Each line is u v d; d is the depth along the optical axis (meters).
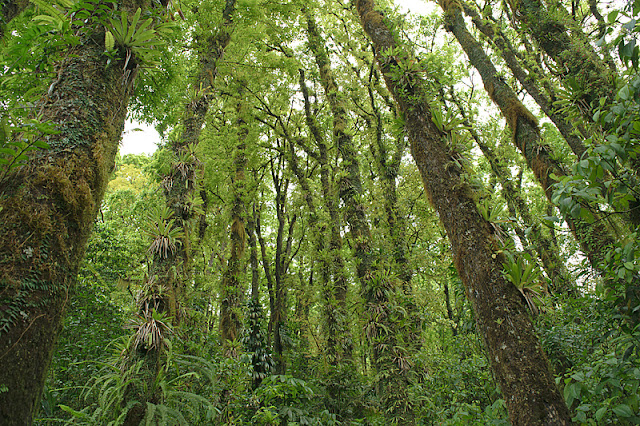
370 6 5.19
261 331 8.20
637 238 2.59
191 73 6.52
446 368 6.03
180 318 4.70
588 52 4.12
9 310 1.51
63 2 2.24
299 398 6.71
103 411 3.17
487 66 6.02
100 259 7.46
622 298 2.88
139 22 2.53
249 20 7.19
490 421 3.57
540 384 2.56
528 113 5.38
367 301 6.18
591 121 3.77
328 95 8.66
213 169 9.70
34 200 1.76
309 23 9.41
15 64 2.39
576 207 2.27
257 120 10.62
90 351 4.89
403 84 4.06
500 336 2.81
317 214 9.29
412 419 5.27
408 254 8.45
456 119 3.75
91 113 2.13
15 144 1.65
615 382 2.68
